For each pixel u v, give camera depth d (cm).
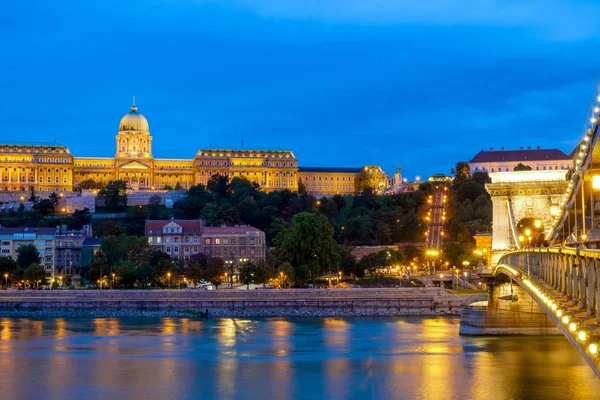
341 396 13125
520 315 18275
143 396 13250
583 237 8738
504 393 12875
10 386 14025
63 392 13562
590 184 9944
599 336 5522
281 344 18612
